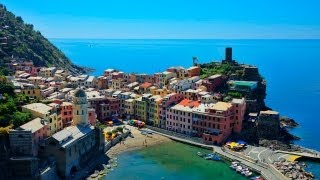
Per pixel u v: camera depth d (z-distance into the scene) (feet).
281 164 650.84
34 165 534.78
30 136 547.49
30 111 645.92
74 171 615.98
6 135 548.31
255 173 630.33
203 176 617.21
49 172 556.92
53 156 581.53
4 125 584.40
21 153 548.72
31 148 549.54
